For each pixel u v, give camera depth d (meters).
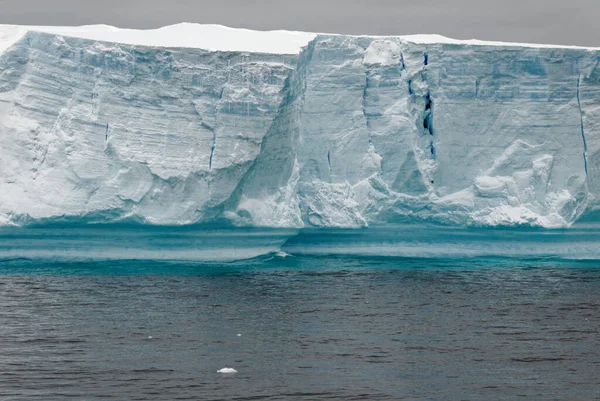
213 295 58.97
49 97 66.06
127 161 66.00
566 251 77.56
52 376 40.31
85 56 66.25
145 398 37.72
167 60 67.06
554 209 75.25
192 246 69.50
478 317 53.88
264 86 68.38
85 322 50.38
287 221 71.00
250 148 67.81
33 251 66.69
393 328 50.59
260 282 64.50
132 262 68.31
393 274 69.50
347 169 74.12
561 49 75.31
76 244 67.25
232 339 47.31
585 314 54.94
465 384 40.47
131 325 49.91
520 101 75.62
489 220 74.81
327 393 38.88
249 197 69.75
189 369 41.69
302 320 52.09
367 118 74.88
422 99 75.12
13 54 66.12
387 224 75.56
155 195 66.50
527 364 43.62
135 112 66.69
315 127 73.69
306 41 75.94
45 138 65.75
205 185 67.12
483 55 75.19
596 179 75.31
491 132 75.69
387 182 74.69
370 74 74.56
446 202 75.06
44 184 65.06
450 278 68.12
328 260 74.62
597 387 40.28
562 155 75.62
